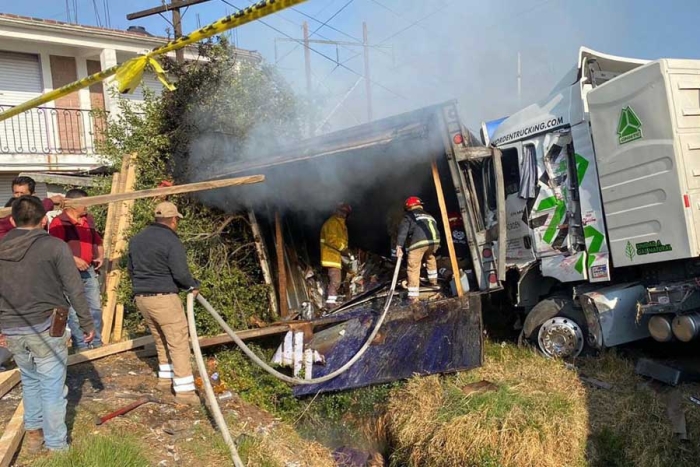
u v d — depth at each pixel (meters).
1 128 15.20
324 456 5.42
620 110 5.59
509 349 6.49
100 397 5.23
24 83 15.66
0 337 5.36
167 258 5.05
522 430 4.64
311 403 6.23
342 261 8.41
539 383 5.39
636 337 5.77
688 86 5.23
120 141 9.59
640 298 5.75
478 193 7.29
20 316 3.77
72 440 4.30
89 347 6.46
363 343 6.49
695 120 5.25
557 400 4.97
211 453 4.48
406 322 6.41
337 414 6.09
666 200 5.26
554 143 6.34
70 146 16.34
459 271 6.99
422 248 6.89
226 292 7.29
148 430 4.71
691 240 5.10
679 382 5.16
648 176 5.39
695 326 4.98
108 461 3.91
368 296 7.65
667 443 4.59
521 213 6.79
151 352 6.59
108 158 9.65
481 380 5.51
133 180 7.50
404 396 5.60
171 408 5.18
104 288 7.20
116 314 7.12
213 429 4.90
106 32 15.95
